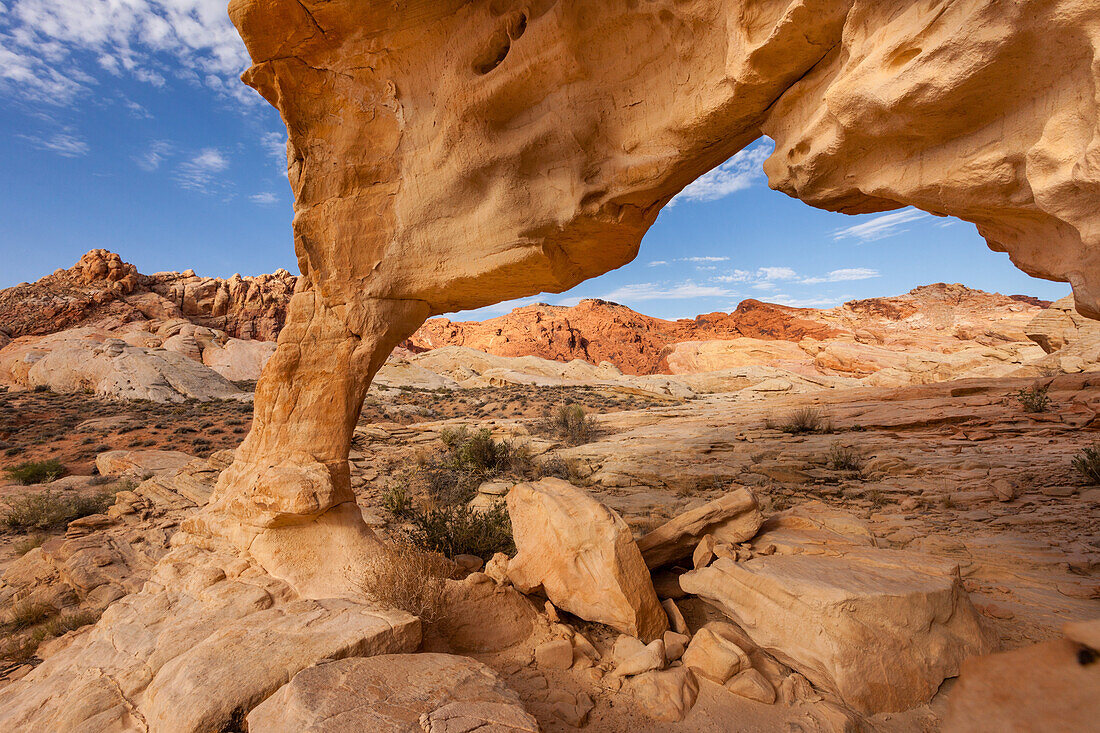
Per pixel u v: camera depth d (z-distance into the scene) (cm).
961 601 432
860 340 7412
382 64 613
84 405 3838
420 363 6469
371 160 656
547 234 577
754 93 434
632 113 516
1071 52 278
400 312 697
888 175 396
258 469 709
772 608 437
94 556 1078
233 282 8331
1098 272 327
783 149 459
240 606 547
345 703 332
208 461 1689
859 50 356
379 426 2686
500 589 551
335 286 697
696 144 489
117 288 7262
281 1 566
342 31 595
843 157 412
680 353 7138
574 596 511
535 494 572
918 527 865
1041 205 307
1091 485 1000
